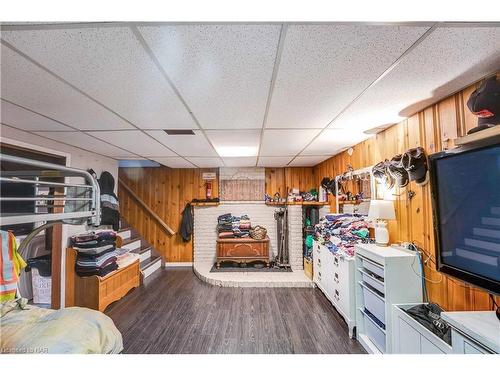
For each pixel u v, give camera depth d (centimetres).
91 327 142
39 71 128
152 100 168
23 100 165
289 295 347
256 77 137
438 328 148
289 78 139
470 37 102
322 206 455
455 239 139
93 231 340
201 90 153
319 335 242
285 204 488
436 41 105
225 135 260
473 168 127
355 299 239
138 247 465
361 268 235
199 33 99
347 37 102
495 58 119
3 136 228
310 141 292
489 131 114
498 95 124
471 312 127
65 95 158
